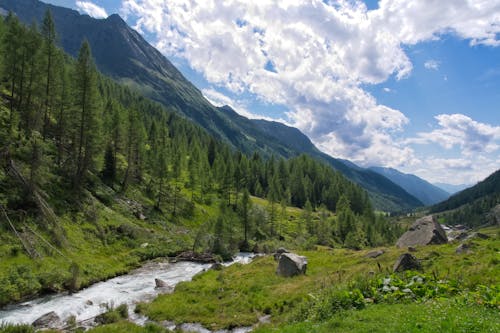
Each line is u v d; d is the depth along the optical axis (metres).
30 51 58.78
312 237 97.56
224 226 70.31
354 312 17.75
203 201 103.00
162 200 84.19
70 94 62.12
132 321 26.12
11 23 58.47
